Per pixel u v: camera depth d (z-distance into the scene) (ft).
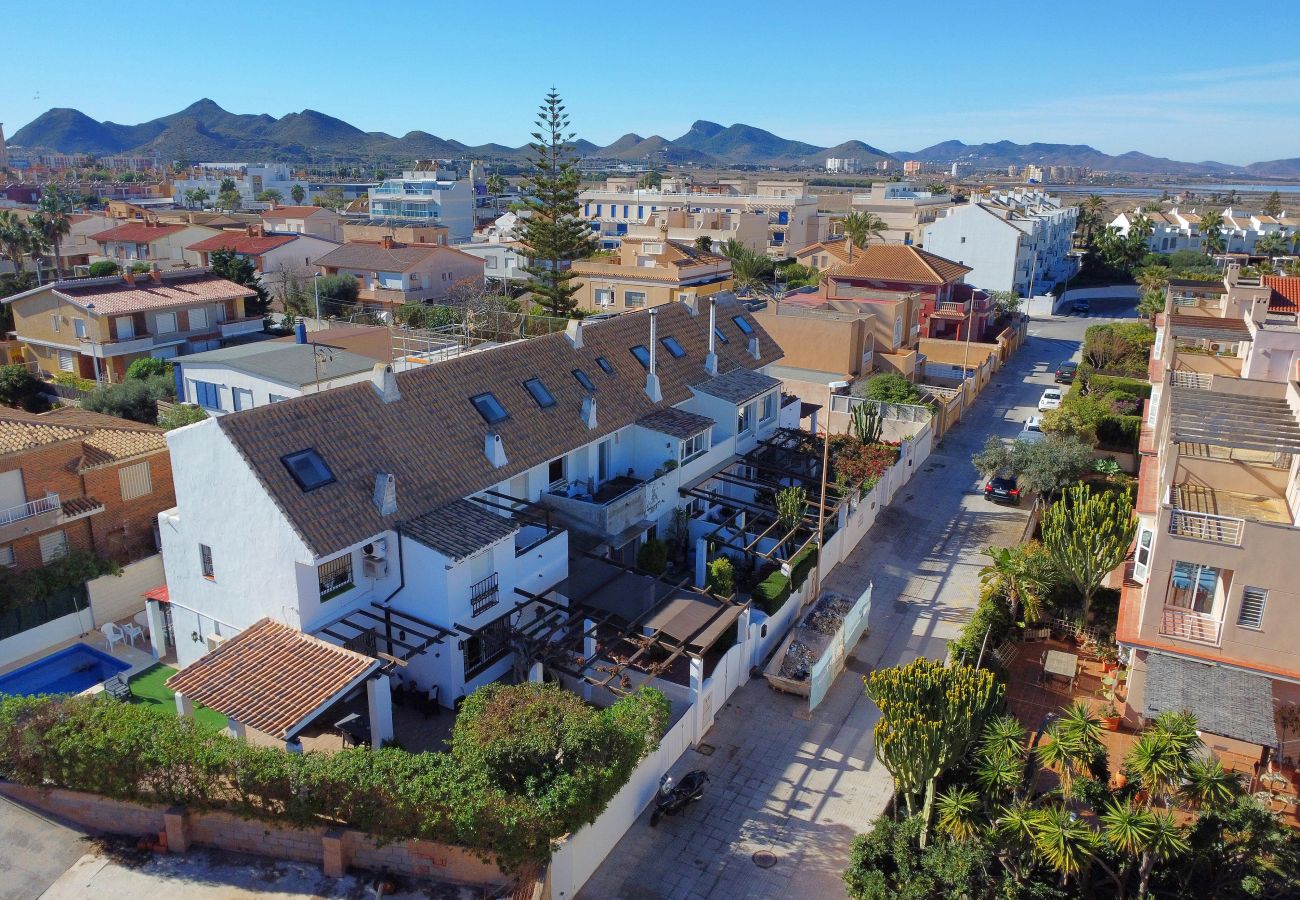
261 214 456.45
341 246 296.10
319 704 65.77
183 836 60.80
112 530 108.78
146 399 163.32
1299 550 70.28
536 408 100.68
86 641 96.32
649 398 114.32
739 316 144.56
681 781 71.56
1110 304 334.24
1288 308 162.09
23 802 64.95
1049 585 94.63
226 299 217.36
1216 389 99.86
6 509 97.76
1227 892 54.29
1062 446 127.24
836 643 88.17
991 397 196.75
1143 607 76.69
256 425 77.66
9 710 63.87
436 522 80.84
